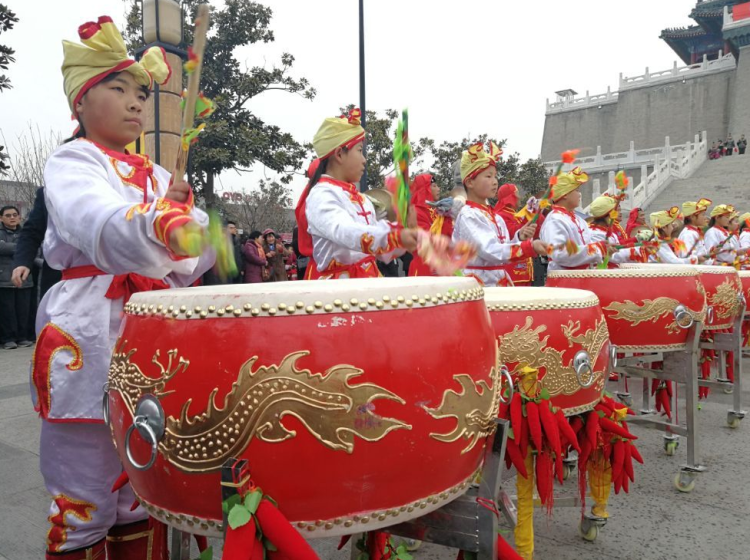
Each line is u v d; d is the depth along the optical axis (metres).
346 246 1.68
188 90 0.95
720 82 33.03
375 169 10.36
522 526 1.65
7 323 6.14
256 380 0.80
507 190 4.16
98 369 1.26
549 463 1.50
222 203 9.88
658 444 3.08
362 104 9.07
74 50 1.32
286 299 0.82
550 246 2.46
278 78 9.83
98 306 1.28
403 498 0.86
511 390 1.35
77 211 1.08
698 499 2.35
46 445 1.30
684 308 2.30
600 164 25.12
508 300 1.55
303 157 10.06
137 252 1.00
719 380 4.08
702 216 6.67
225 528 0.79
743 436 3.19
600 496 1.97
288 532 0.77
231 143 9.07
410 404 0.84
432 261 1.21
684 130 33.66
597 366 1.63
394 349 0.84
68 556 1.29
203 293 0.89
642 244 4.06
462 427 0.92
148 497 0.93
